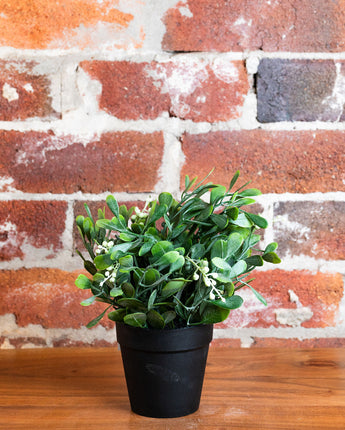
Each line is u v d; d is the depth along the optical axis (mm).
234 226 635
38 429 590
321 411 638
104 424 604
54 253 932
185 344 606
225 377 760
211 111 930
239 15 930
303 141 936
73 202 927
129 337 612
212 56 930
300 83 935
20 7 919
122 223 633
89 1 922
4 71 920
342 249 945
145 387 617
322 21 935
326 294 949
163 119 929
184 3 925
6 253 929
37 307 936
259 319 949
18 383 739
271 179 934
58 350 897
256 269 945
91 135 924
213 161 931
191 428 593
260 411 640
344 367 804
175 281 563
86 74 922
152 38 926
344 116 938
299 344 953
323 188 938
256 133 933
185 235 641
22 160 922
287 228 939
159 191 930
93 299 603
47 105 923
